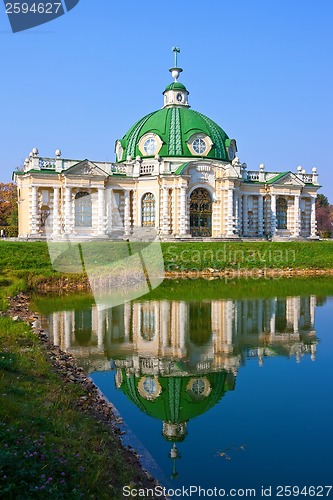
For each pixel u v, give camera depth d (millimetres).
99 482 9430
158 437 13070
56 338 23438
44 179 61406
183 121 69750
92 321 27609
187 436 13180
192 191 66312
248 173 73250
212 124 72812
